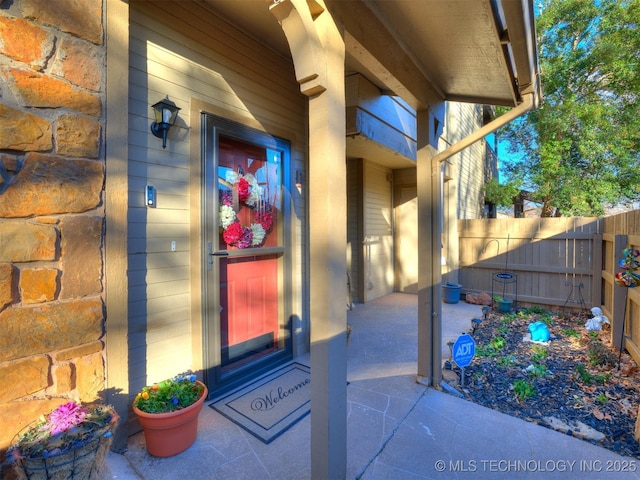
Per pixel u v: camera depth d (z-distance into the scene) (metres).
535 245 5.24
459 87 2.71
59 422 1.27
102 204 1.59
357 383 2.64
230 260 2.59
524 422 2.13
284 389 2.50
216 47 2.42
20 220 1.32
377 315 4.77
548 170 7.91
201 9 2.32
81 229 1.51
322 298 1.43
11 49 1.30
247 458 1.75
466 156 7.44
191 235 2.26
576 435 2.00
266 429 2.00
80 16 1.51
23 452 1.17
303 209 3.22
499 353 3.41
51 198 1.41
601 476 1.67
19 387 1.31
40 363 1.37
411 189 6.22
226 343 2.56
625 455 1.83
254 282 2.79
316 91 1.42
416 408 2.27
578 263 4.89
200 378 2.29
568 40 8.00
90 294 1.54
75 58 1.49
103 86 1.60
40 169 1.38
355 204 5.46
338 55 1.48
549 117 7.69
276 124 2.93
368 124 3.60
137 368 1.97
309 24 1.33
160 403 1.76
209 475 1.63
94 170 1.56
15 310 1.30
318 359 1.45
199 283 2.29
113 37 1.64
